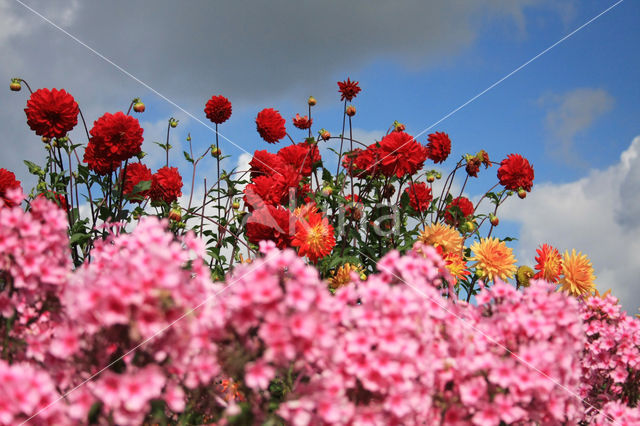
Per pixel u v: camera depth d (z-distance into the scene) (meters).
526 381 1.53
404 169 3.82
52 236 1.63
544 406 1.60
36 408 1.32
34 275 1.57
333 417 1.34
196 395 1.58
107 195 4.04
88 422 1.34
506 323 1.66
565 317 1.70
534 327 1.62
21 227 1.56
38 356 1.49
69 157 3.87
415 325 1.47
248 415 1.41
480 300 1.78
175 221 3.47
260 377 1.34
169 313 1.29
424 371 1.48
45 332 1.59
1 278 1.64
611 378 2.29
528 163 4.24
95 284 1.35
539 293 1.75
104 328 1.36
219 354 1.45
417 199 4.11
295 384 1.49
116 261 1.55
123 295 1.26
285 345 1.33
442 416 1.57
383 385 1.41
